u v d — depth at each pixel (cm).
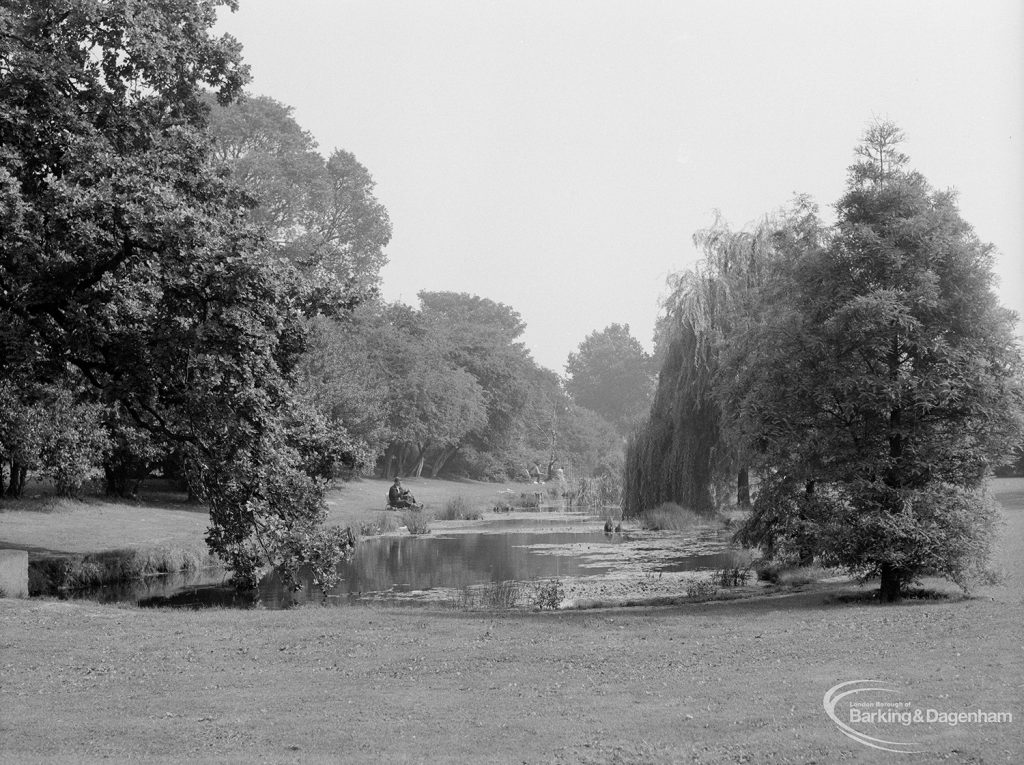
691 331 3925
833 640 1247
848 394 1769
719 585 2231
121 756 791
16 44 1769
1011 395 1719
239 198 2064
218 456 1864
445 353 10106
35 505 3638
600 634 1378
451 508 5331
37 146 1777
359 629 1433
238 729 877
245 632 1395
